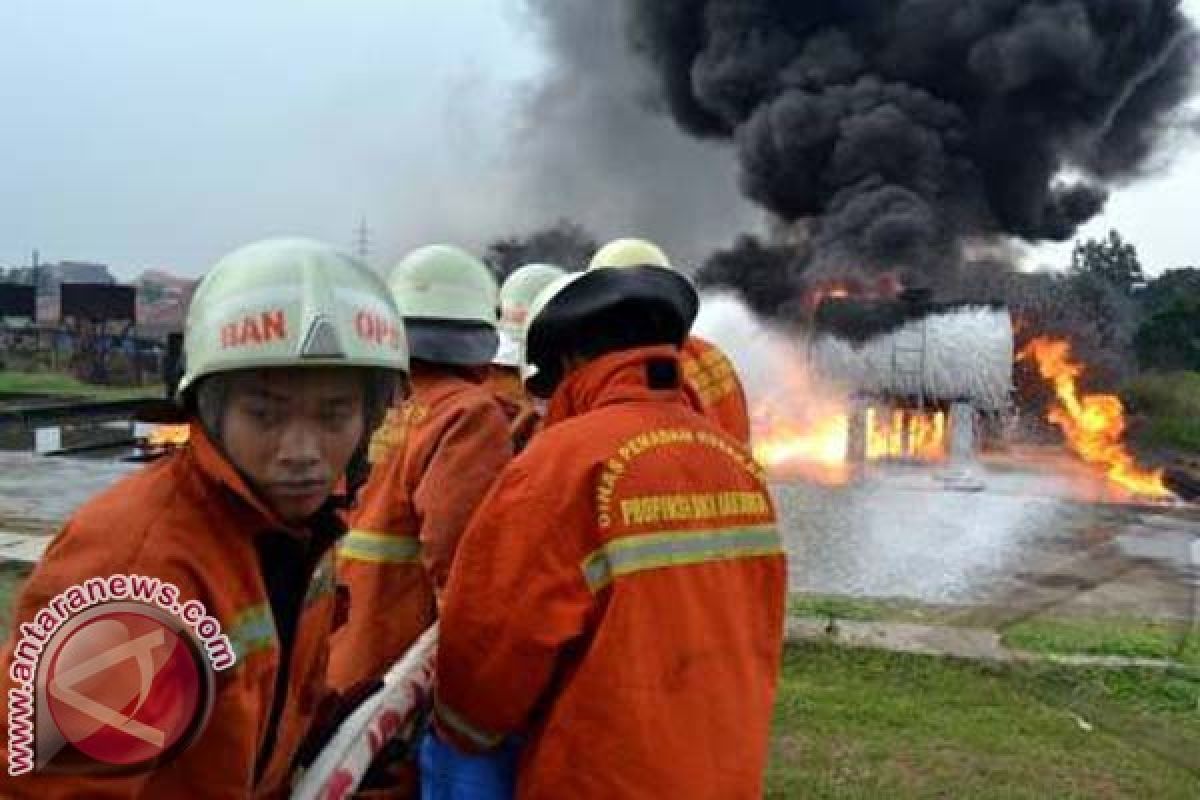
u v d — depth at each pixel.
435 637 2.46
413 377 3.05
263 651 1.52
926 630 6.81
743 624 2.09
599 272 2.29
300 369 1.50
